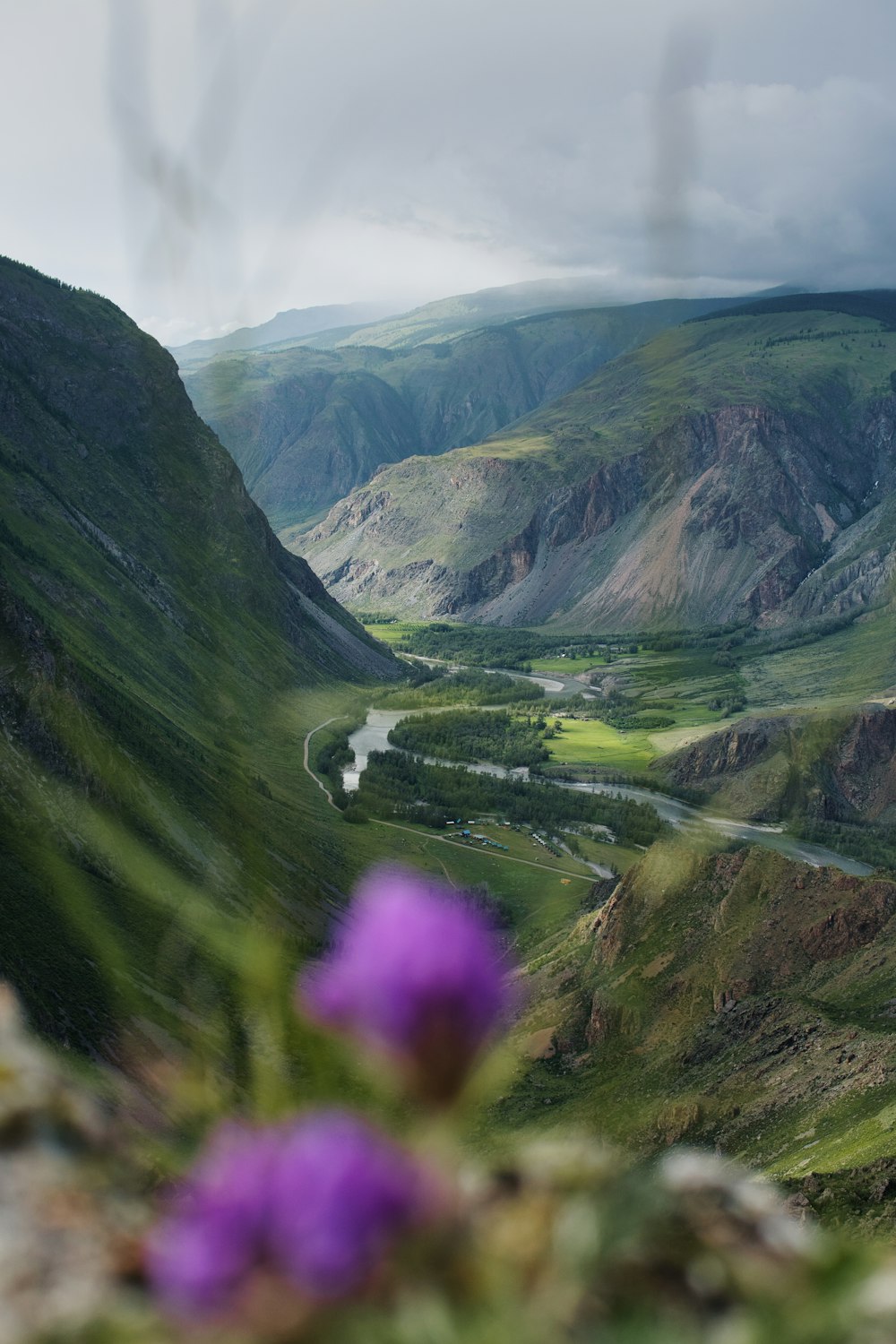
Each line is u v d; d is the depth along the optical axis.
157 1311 0.84
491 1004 0.90
